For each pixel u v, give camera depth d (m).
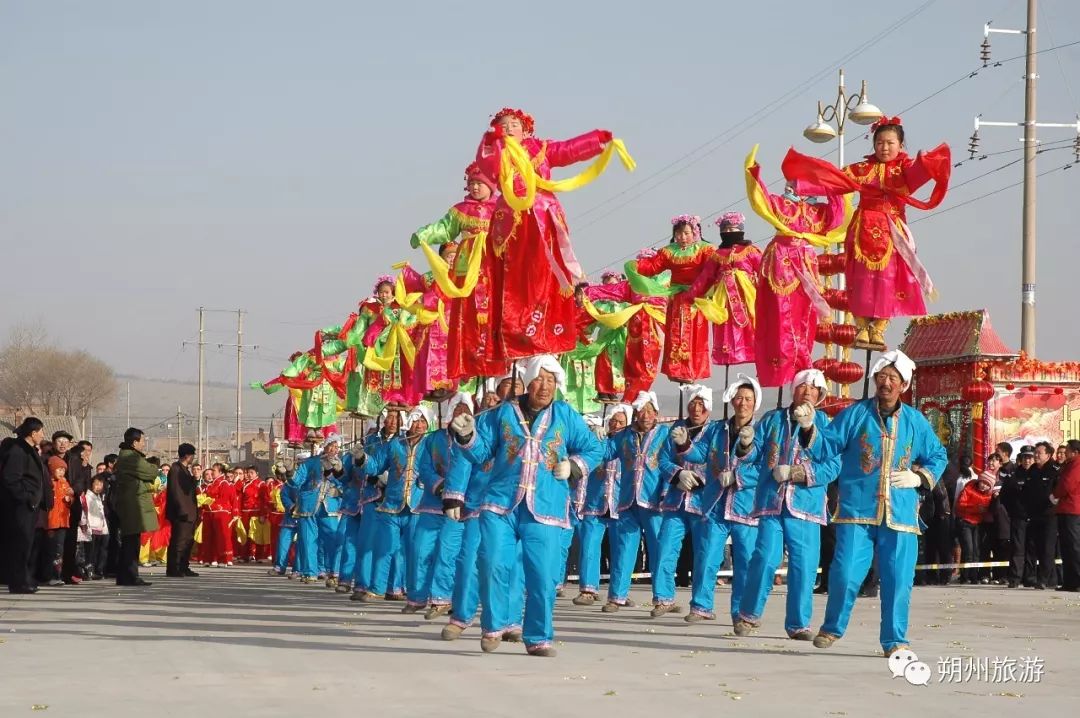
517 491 10.33
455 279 14.45
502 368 13.62
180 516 24.20
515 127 12.69
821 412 10.95
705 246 16.02
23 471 17.73
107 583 21.38
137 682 8.66
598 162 12.22
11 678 8.86
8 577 17.83
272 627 12.70
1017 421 23.34
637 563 22.48
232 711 7.46
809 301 14.17
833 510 17.92
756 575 11.87
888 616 10.30
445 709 7.54
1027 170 27.56
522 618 11.20
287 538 24.61
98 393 110.56
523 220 12.80
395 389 19.30
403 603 16.39
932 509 20.05
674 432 13.25
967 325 23.78
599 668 9.45
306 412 26.73
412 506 16.42
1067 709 7.73
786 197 13.87
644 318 18.09
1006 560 20.89
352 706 7.64
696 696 8.11
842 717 7.38
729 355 15.45
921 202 12.64
